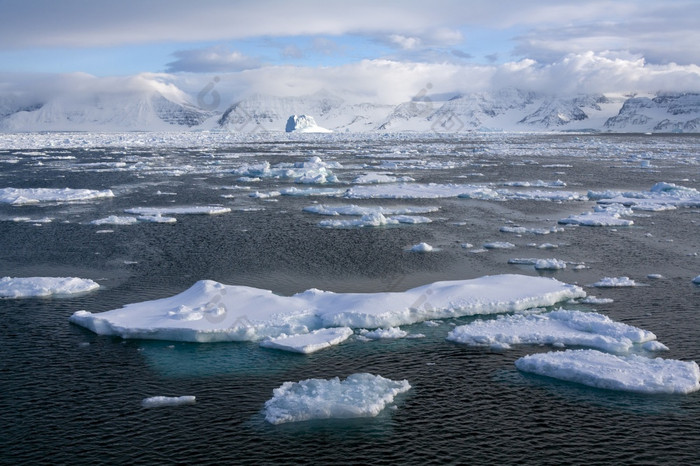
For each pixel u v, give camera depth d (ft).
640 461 53.11
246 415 60.70
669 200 187.32
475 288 93.86
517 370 70.44
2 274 109.29
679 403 62.34
